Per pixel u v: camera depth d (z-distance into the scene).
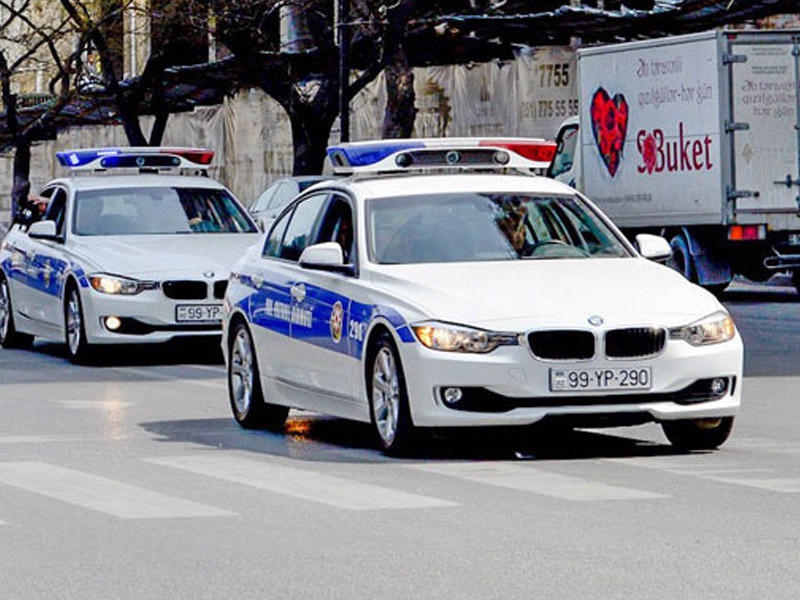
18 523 19.84
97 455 25.92
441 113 75.81
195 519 20.00
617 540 18.44
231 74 83.50
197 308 41.22
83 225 43.81
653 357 24.42
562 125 65.12
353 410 26.44
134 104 82.12
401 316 24.89
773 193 58.41
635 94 61.03
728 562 17.20
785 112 58.47
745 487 22.12
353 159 28.56
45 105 95.19
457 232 26.94
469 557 17.58
